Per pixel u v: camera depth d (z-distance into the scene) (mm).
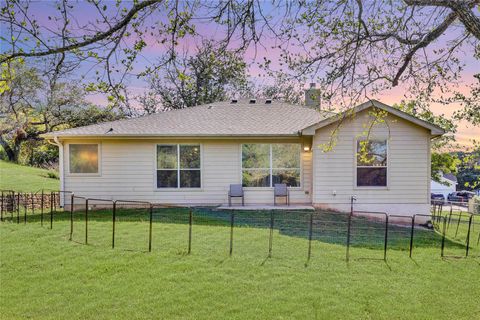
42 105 24703
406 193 11766
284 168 12898
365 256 6762
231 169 12867
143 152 12750
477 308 4660
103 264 6008
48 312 4438
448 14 4691
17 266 5926
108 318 4305
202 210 11906
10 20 3705
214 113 14727
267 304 4652
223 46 4555
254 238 7926
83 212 11680
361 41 4789
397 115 11391
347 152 11773
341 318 4340
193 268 5863
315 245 7457
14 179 18953
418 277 5695
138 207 12703
